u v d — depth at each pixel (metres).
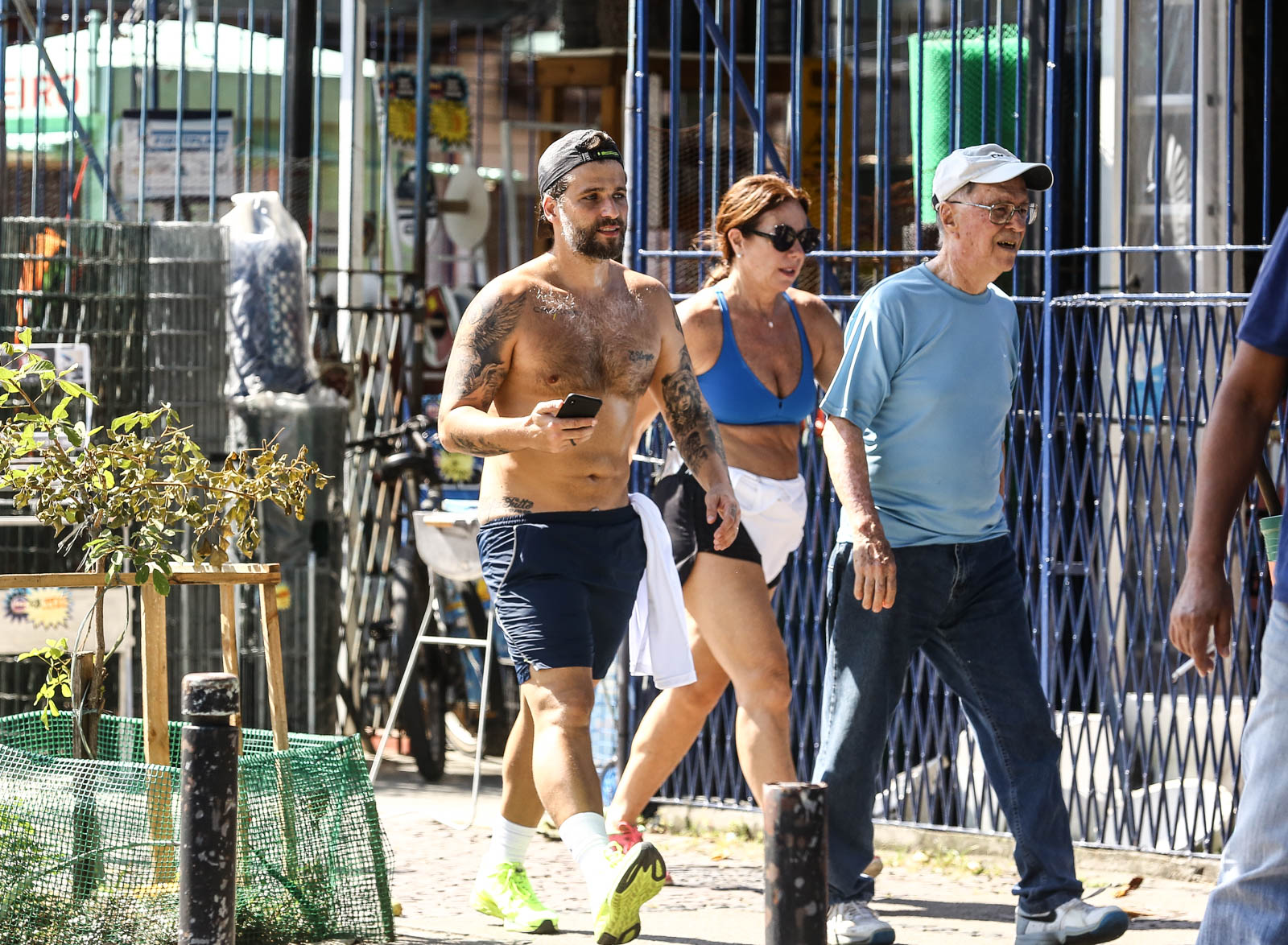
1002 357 18.28
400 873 22.09
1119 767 23.31
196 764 14.32
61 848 16.86
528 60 53.69
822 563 25.09
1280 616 12.20
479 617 31.70
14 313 28.30
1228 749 23.56
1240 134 28.62
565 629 17.14
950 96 26.89
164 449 22.88
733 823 24.78
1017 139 23.73
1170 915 20.31
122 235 28.62
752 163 28.42
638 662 18.89
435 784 29.67
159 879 16.80
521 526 17.34
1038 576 24.80
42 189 40.88
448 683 32.41
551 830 24.20
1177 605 12.52
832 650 18.42
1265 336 12.37
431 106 50.38
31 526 27.41
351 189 37.38
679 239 28.30
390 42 54.25
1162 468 22.86
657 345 18.00
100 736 19.78
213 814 14.30
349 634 31.91
